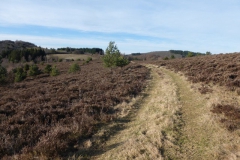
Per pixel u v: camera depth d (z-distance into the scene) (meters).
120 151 6.05
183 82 16.88
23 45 177.12
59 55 131.00
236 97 9.85
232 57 23.97
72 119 8.56
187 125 7.53
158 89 15.45
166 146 6.05
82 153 6.18
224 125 6.72
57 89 16.50
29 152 5.85
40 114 9.02
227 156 5.16
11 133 7.23
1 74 24.84
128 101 12.18
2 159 5.58
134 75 24.23
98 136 7.29
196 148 5.79
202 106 9.52
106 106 10.59
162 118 8.26
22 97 13.79
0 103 11.78
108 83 17.84
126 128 8.04
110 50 33.31
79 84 18.66
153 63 51.19
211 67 19.12
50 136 6.74
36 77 36.84
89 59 80.69
